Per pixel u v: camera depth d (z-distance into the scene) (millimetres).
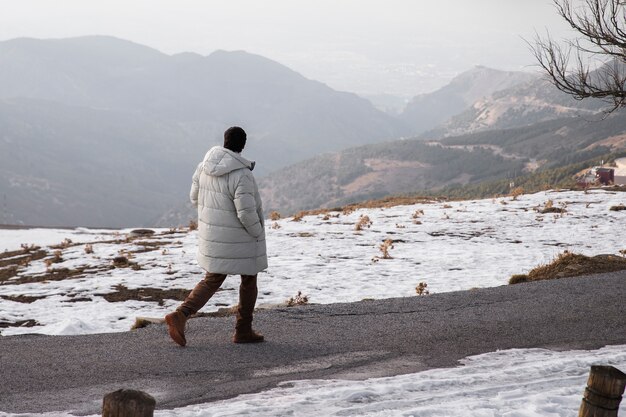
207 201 6539
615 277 11453
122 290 14898
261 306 11430
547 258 18594
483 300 9562
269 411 4484
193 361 6254
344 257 19250
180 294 14508
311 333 7547
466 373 5816
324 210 33250
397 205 33688
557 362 6047
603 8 11508
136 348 6762
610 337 7477
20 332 10992
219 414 4355
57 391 5234
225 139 6516
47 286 15484
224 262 6523
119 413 2434
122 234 28562
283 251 20312
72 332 10648
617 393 2986
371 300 9938
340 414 4430
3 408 4730
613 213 26891
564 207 28875
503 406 4633
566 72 11922
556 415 4383
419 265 18000
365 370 6004
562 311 8773
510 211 28531
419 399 4828
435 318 8391
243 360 6320
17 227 35312
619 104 11820
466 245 21188
